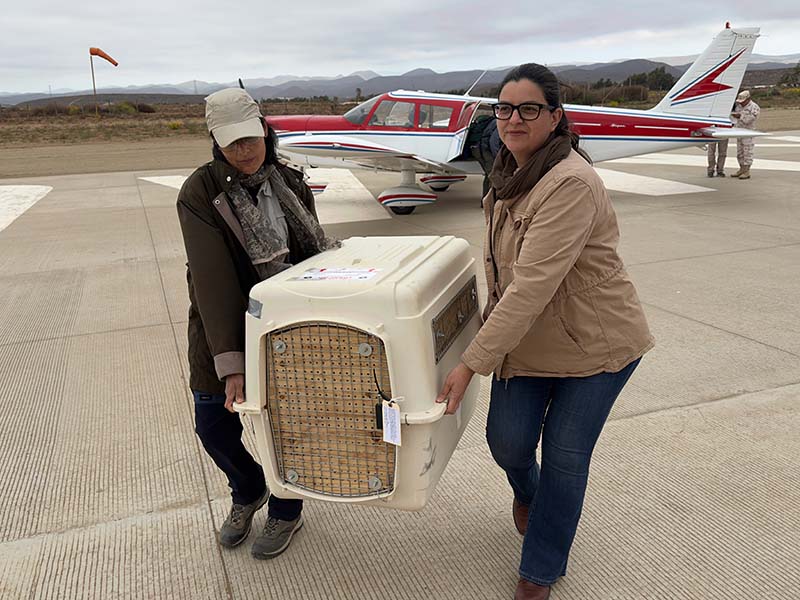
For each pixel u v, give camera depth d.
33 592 1.92
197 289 1.71
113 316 4.65
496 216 1.65
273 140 1.80
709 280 5.00
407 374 1.48
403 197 8.67
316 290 1.50
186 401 3.22
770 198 8.99
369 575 1.95
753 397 3.02
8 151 22.69
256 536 2.14
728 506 2.22
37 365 3.76
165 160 18.06
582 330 1.57
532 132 1.50
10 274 5.99
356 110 9.62
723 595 1.81
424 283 1.53
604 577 1.91
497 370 1.69
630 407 2.98
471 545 2.06
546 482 1.72
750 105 10.73
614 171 12.84
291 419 1.63
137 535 2.18
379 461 1.60
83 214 9.39
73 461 2.68
